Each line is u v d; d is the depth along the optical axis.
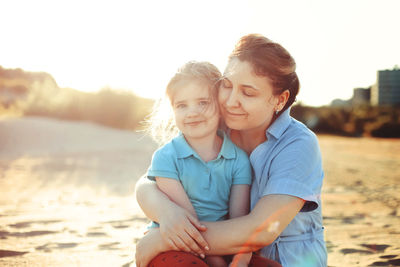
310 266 1.89
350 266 2.62
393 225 3.91
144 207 1.89
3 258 2.69
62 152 14.82
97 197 6.12
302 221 1.91
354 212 4.63
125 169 10.32
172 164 1.98
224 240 1.71
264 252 1.90
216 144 2.14
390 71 41.94
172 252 1.70
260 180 1.96
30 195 6.26
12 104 35.00
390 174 8.91
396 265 2.64
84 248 2.99
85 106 29.11
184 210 1.79
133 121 27.28
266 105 1.85
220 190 2.03
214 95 2.06
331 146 18.56
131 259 2.72
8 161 11.83
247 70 1.80
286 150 1.86
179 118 2.06
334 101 36.62
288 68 1.83
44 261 2.64
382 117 28.52
